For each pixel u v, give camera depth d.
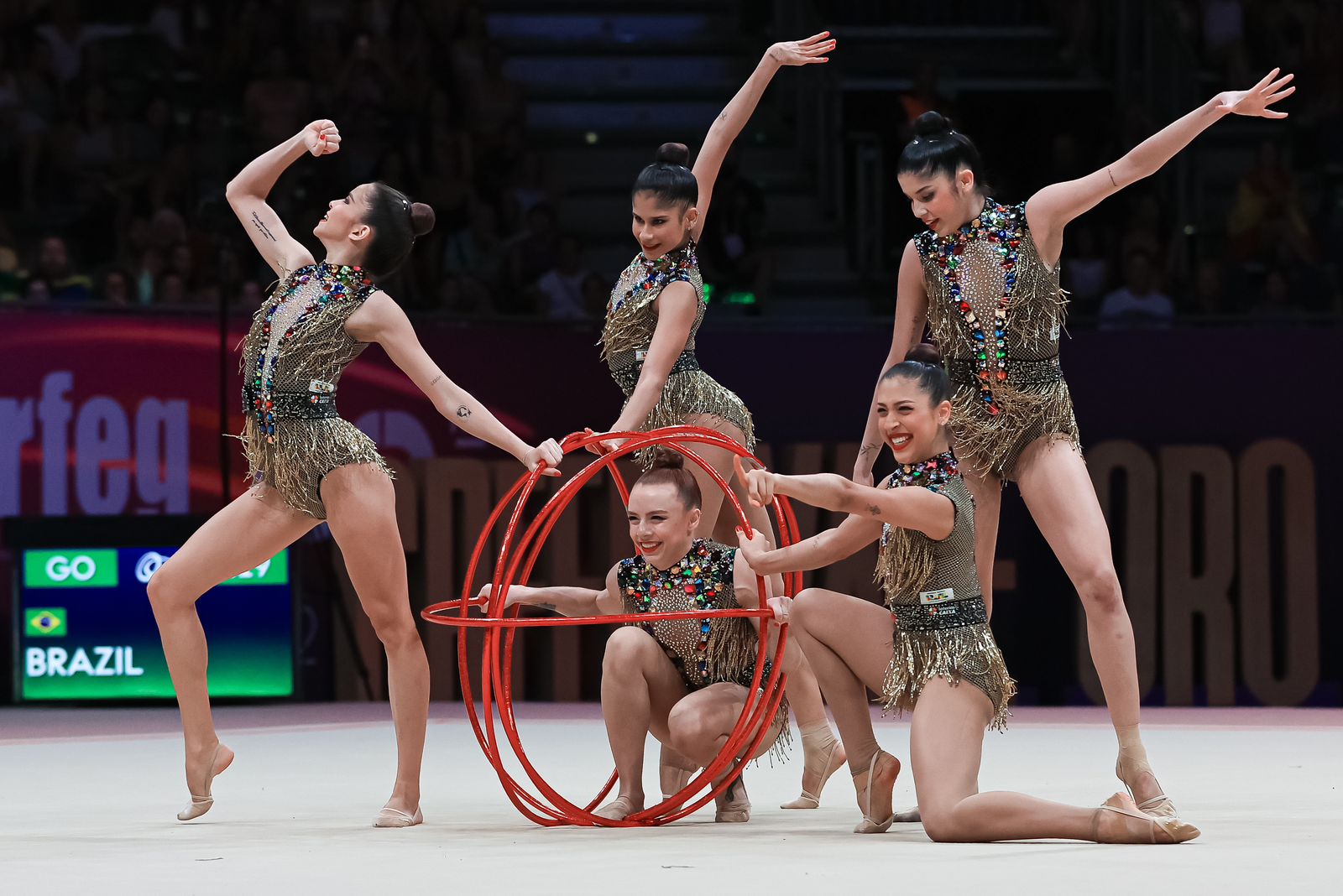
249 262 37.91
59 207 39.78
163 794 17.52
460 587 32.53
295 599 30.75
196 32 44.62
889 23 48.00
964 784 12.81
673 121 46.47
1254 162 43.53
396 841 13.21
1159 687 32.56
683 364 16.22
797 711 15.85
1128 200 42.56
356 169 41.22
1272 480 32.91
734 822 14.72
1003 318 14.59
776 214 43.91
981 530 14.99
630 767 14.88
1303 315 33.25
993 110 44.97
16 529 29.81
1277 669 33.03
